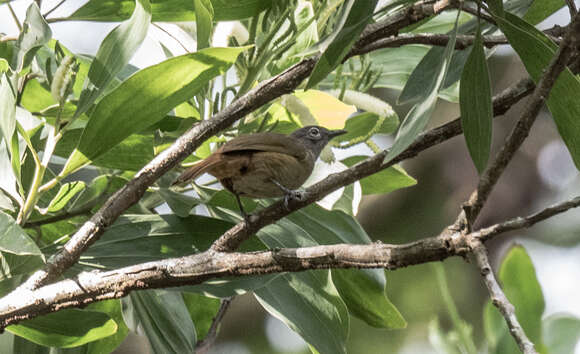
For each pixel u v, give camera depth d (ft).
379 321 26.37
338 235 25.64
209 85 22.62
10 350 26.45
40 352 25.21
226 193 24.80
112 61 19.75
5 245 17.95
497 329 17.83
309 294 23.44
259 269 18.66
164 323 23.09
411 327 44.98
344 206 22.58
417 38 21.57
